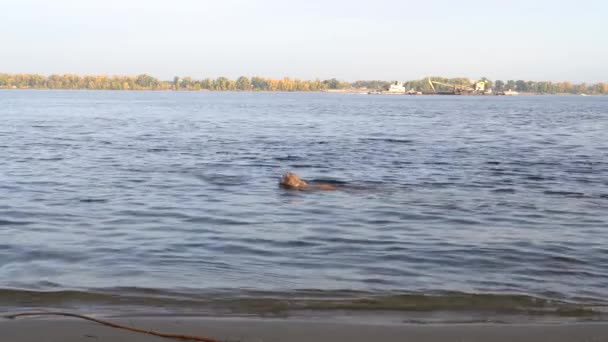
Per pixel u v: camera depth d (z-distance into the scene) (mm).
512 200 15672
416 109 90000
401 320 7633
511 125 50656
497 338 7016
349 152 27375
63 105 90375
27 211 13602
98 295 8391
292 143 31781
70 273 9289
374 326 7371
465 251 10805
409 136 37531
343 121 55188
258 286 8852
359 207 14570
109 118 56438
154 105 95625
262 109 83375
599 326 7406
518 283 9109
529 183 18578
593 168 22203
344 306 8117
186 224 12609
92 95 178875
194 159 23984
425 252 10727
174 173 19906
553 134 40219
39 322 7312
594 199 15891
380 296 8492
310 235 11836
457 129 44938
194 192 16359
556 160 24688
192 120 54812
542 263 10125
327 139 34688
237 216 13422
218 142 31953
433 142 33094
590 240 11625
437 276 9414
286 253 10578
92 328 7148
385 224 12836
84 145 29250
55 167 21000
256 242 11266
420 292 8672
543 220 13336
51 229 12008
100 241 11156
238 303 8172
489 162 23875
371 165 22766
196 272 9445
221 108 85875
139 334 7004
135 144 30156
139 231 11953
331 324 7426
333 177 19672
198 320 7500
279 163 23109
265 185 17625
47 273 9266
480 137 37094
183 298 8328
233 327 7285
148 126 45438
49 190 16375
